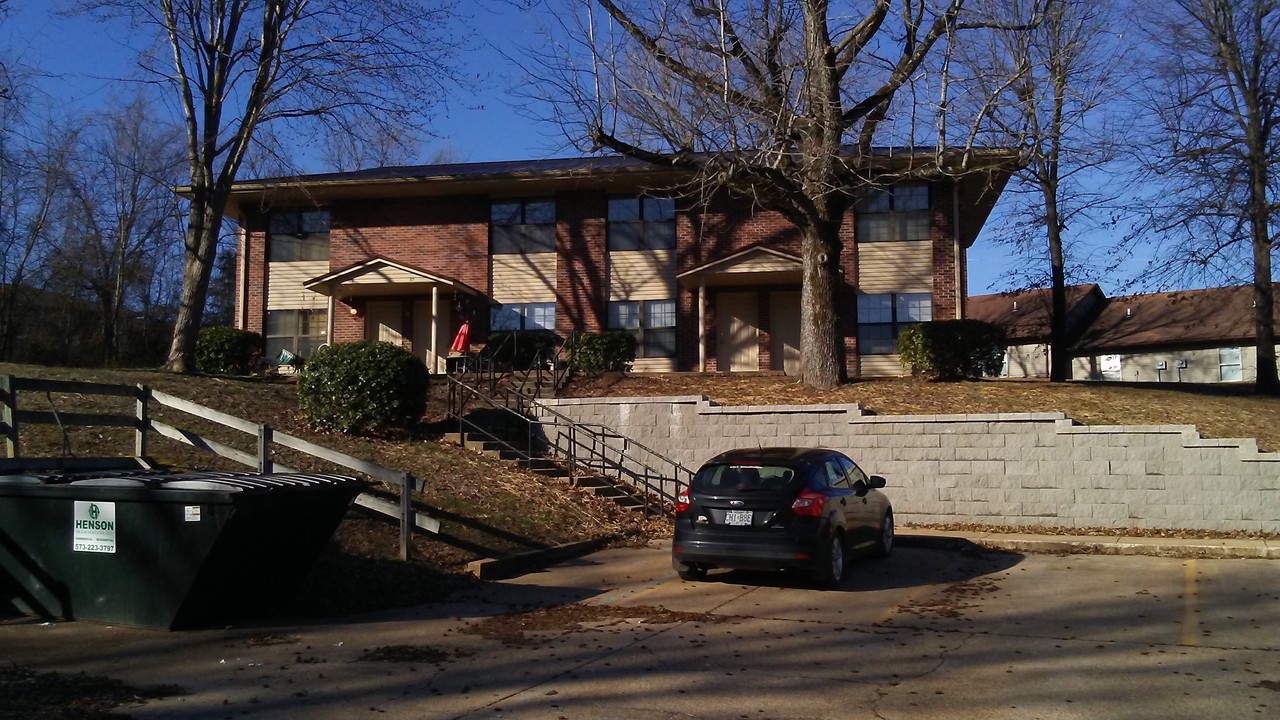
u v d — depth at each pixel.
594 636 8.37
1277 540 13.34
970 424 15.31
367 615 9.25
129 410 15.05
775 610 9.48
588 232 26.81
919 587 10.71
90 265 41.19
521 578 11.34
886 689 6.62
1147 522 14.41
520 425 18.00
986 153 17.77
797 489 10.45
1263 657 7.41
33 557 8.63
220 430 14.79
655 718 6.03
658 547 13.81
